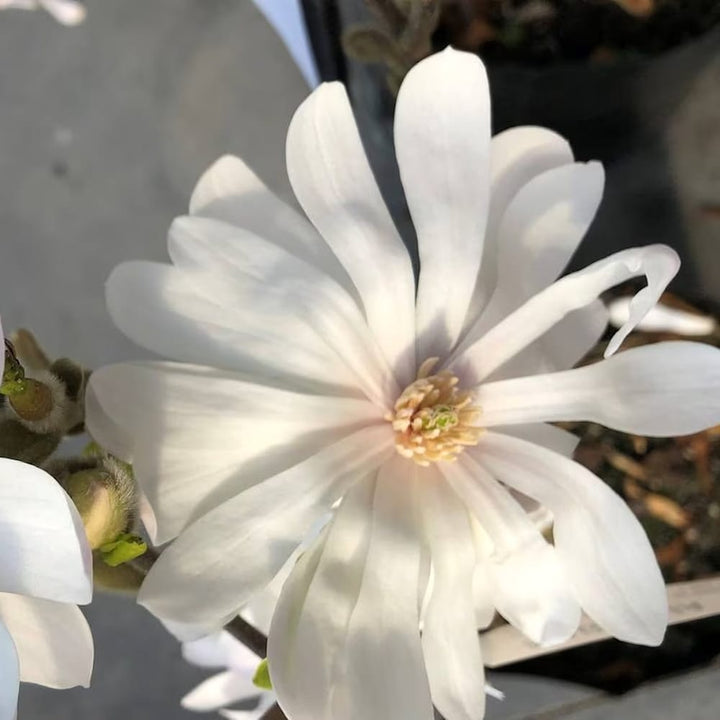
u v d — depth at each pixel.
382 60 0.19
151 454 0.12
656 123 0.28
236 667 0.17
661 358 0.12
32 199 0.30
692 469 0.26
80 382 0.12
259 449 0.12
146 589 0.11
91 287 0.30
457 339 0.14
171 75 0.31
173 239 0.12
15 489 0.09
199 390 0.12
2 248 0.30
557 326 0.14
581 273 0.12
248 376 0.12
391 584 0.12
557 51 0.25
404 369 0.13
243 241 0.12
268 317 0.12
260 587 0.11
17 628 0.11
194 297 0.12
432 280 0.13
